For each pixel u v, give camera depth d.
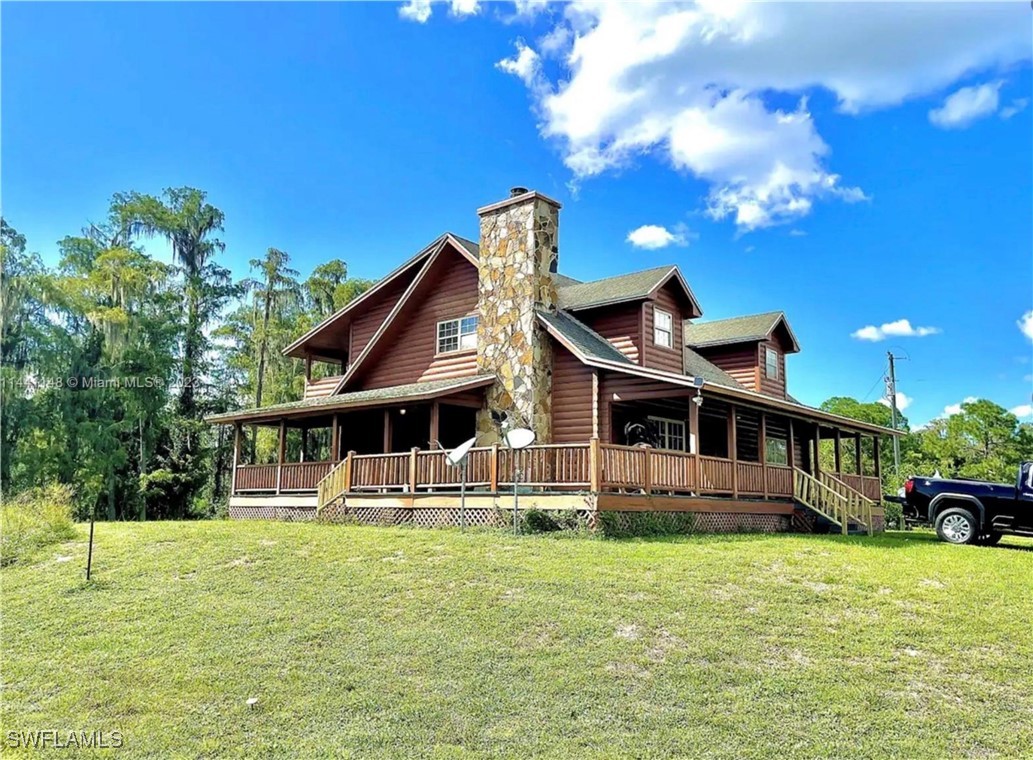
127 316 28.09
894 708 5.43
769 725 5.14
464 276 18.78
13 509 12.95
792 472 17.72
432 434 15.47
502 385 16.48
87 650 6.95
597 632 6.91
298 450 33.84
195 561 10.36
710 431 20.83
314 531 12.94
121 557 10.78
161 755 4.96
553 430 16.19
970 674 6.06
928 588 8.61
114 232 32.81
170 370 30.66
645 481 13.23
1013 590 8.54
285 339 34.53
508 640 6.78
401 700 5.62
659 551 10.55
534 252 16.64
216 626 7.45
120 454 27.70
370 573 9.38
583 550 10.59
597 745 4.89
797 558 10.23
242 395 35.16
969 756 4.78
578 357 15.33
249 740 5.11
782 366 23.06
